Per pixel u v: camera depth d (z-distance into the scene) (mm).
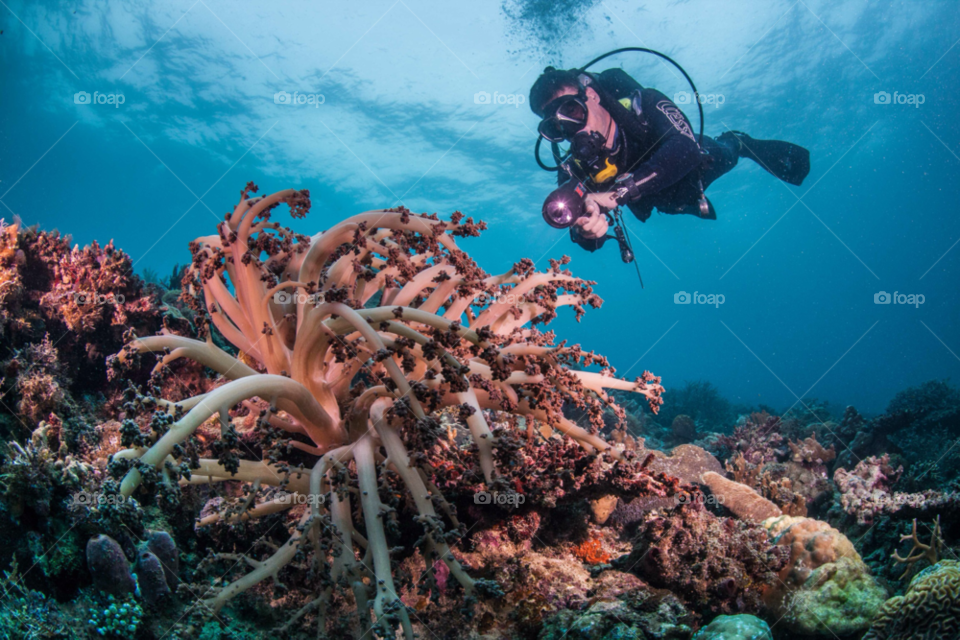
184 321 4055
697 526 3078
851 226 62906
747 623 2557
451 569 2406
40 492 2359
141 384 3779
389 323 2516
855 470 5227
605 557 3482
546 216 5070
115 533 2480
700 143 6387
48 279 3959
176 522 3031
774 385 68750
